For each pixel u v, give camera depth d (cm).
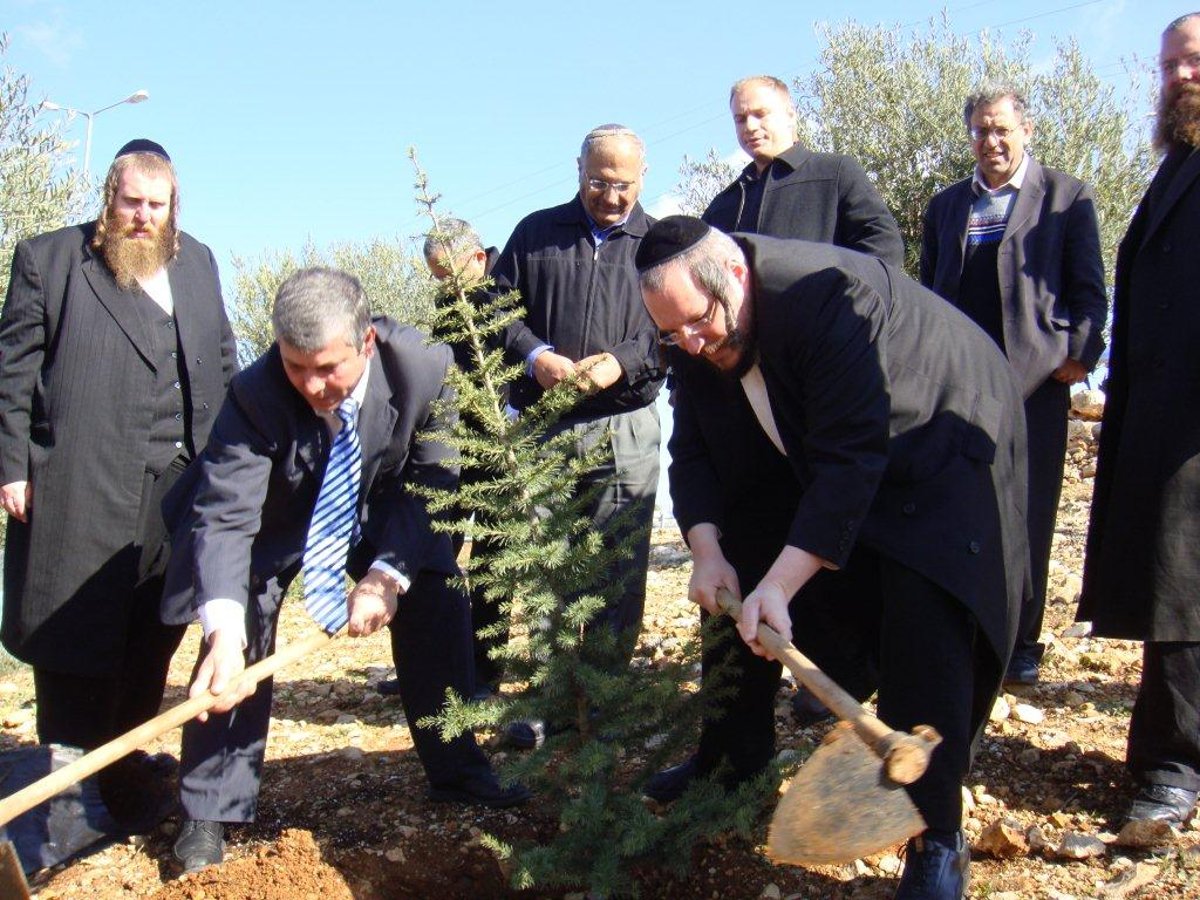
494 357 330
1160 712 331
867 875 322
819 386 286
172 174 388
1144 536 339
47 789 268
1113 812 343
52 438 379
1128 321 360
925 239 517
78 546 375
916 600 290
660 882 330
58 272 382
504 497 332
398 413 343
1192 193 343
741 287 288
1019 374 452
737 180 461
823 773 247
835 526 280
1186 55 357
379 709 495
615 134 428
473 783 375
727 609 309
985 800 355
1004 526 303
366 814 376
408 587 354
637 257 289
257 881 321
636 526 429
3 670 620
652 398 436
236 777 348
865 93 1478
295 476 344
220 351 411
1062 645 503
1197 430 332
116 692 393
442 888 345
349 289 308
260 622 356
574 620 316
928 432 297
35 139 977
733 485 335
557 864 310
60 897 341
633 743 335
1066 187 472
